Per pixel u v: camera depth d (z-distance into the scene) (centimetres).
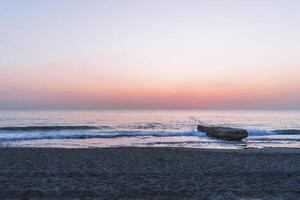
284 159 1723
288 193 910
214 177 1148
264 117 11994
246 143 3177
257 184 1034
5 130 4256
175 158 1723
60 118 9094
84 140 3319
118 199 821
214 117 11756
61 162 1537
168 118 10150
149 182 1038
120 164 1483
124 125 6172
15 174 1178
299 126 6681
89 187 945
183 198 836
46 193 855
